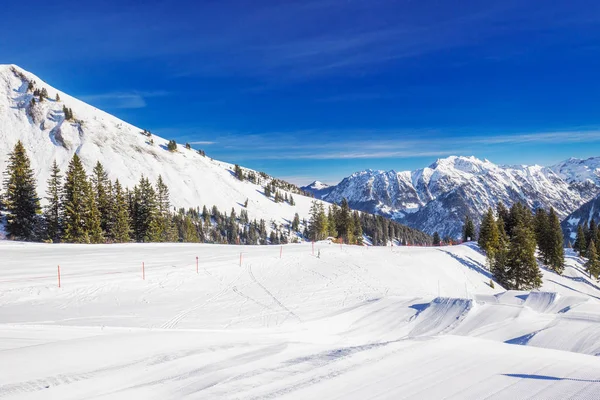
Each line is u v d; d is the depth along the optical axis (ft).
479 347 23.15
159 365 19.40
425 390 15.97
